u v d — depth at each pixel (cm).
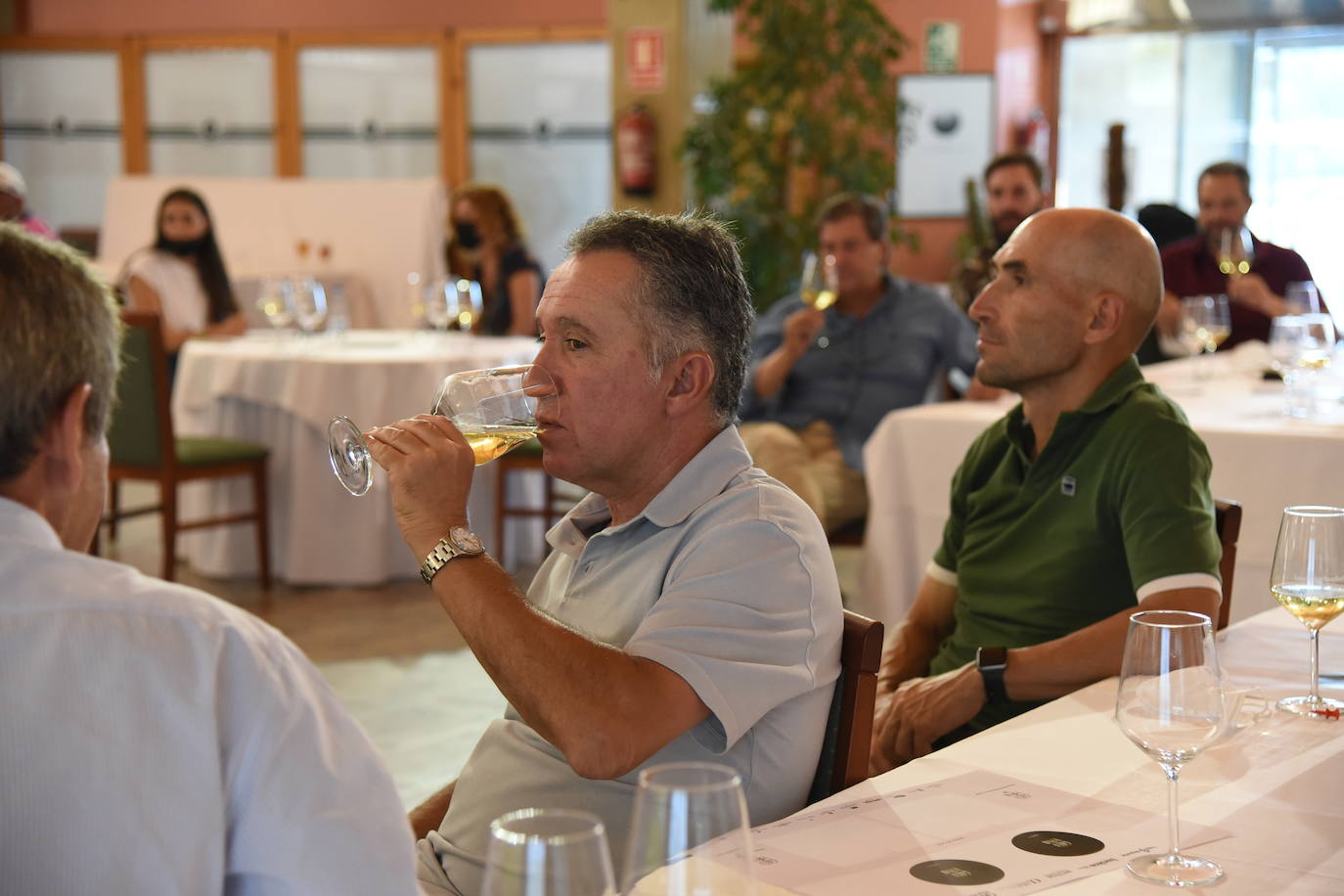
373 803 86
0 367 84
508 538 523
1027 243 188
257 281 769
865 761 133
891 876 104
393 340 545
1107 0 942
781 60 659
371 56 936
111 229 818
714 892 72
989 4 923
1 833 79
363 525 493
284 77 941
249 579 506
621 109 686
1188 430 178
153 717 81
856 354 396
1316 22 912
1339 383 331
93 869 80
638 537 139
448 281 612
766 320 416
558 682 118
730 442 139
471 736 341
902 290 401
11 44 954
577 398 136
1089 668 166
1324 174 941
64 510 91
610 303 135
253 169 954
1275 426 295
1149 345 462
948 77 935
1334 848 109
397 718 354
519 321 582
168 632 83
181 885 80
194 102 951
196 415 503
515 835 67
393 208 796
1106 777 126
